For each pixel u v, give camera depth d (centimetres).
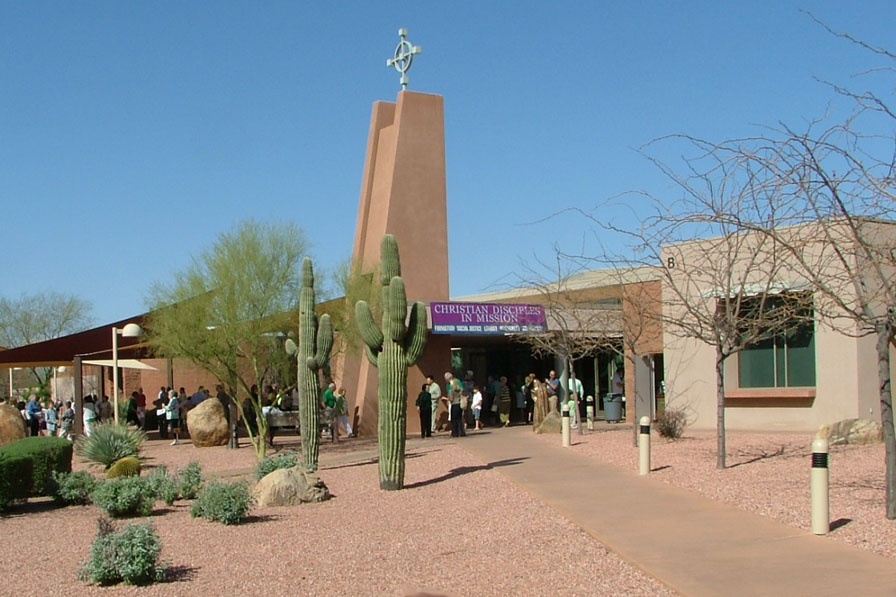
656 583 828
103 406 3425
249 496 1425
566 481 1526
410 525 1220
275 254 2570
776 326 1658
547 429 2677
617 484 1451
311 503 1491
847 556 891
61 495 1644
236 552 1086
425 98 3197
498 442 2431
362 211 3266
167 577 963
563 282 2733
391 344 1628
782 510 1134
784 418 2241
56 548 1198
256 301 2511
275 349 2639
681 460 1694
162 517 1427
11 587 955
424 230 3145
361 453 2420
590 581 848
